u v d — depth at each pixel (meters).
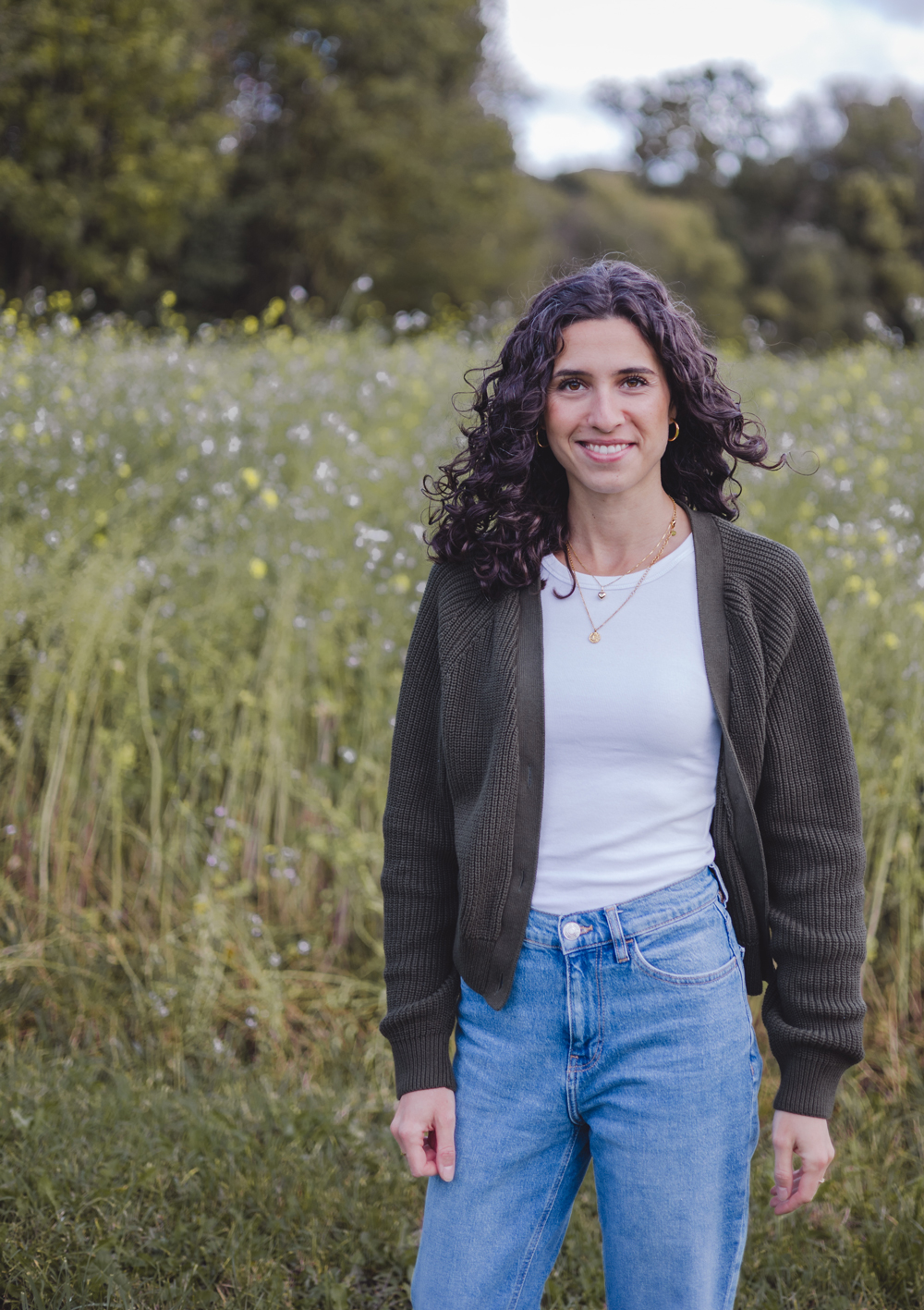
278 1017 2.95
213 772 3.54
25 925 3.27
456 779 1.48
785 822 1.44
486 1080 1.43
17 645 3.64
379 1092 2.82
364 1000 3.14
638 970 1.38
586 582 1.44
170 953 3.17
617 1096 1.38
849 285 48.59
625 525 1.46
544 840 1.42
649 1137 1.36
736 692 1.41
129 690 3.59
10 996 3.09
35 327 7.76
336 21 21.97
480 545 1.48
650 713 1.38
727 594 1.43
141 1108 2.60
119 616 3.51
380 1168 2.51
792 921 1.43
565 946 1.39
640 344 1.42
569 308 1.42
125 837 3.57
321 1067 2.94
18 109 16.27
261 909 3.46
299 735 3.72
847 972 1.41
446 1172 1.43
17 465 4.52
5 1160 2.34
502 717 1.41
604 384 1.41
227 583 3.85
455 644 1.48
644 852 1.40
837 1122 2.73
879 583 3.86
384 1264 2.25
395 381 6.60
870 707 3.28
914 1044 3.01
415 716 1.55
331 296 23.67
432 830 1.55
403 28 22.97
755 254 50.50
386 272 24.00
